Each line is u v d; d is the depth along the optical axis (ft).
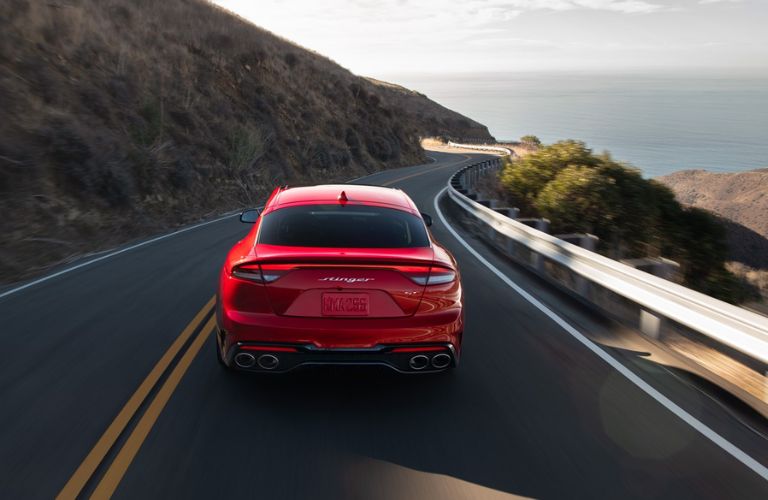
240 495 9.78
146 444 11.46
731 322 15.56
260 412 12.98
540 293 25.64
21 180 37.73
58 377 14.94
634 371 16.38
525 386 15.02
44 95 48.16
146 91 64.90
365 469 10.75
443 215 57.57
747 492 10.40
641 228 45.06
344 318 12.72
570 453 11.60
